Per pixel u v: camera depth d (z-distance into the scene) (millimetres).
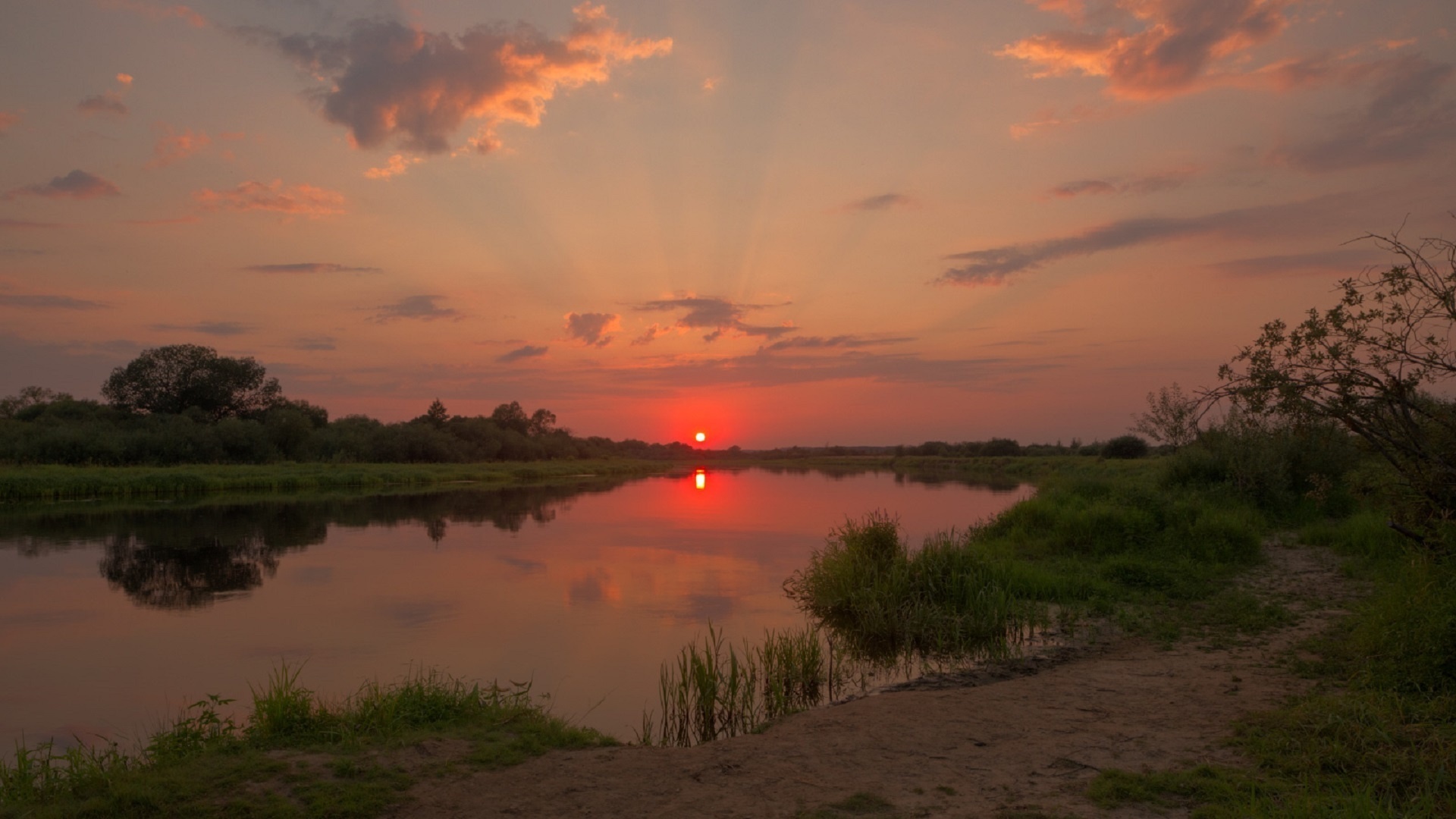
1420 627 7020
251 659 9984
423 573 16531
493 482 56688
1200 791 4875
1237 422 19141
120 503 33719
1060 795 4941
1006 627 10695
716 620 12117
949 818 4629
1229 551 13969
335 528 24875
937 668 9305
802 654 8914
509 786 5406
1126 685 7523
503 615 12477
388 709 6758
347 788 5309
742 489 47156
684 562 17953
